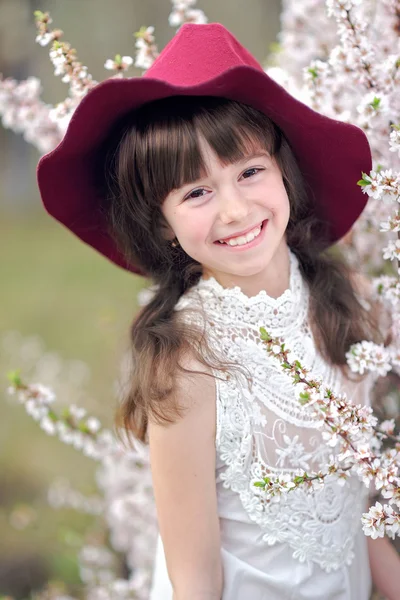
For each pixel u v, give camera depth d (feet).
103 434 4.84
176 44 3.89
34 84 4.87
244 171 3.78
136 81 3.62
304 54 5.03
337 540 3.97
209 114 3.73
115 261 4.55
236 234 3.78
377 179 3.68
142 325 4.10
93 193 4.26
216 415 3.78
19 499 7.41
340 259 4.47
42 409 4.65
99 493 6.62
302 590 3.89
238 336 3.93
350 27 4.01
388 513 3.57
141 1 17.10
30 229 19.53
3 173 22.53
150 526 5.46
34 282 14.80
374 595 4.60
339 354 4.13
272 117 3.87
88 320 11.96
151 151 3.76
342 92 4.39
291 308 4.02
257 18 14.97
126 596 5.42
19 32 16.16
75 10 17.10
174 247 4.06
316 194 4.27
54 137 4.96
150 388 3.81
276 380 3.88
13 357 8.78
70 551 6.40
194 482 3.79
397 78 4.01
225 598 3.86
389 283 4.09
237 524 3.90
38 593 5.96
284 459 3.87
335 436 3.59
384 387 4.51
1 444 8.64
